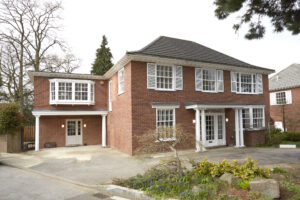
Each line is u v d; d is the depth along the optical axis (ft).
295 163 27.96
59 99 50.57
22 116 48.52
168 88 42.63
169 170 20.35
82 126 56.59
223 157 33.99
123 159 34.91
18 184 22.84
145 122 38.96
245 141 48.91
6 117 44.37
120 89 45.68
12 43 63.52
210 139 46.57
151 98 40.04
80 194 19.21
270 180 15.40
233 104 44.47
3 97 65.98
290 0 21.06
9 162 35.14
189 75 44.83
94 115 58.13
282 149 42.65
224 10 22.66
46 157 39.24
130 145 37.83
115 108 48.80
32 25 69.77
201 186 16.96
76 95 52.47
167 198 16.12
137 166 29.45
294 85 71.10
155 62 41.16
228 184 17.25
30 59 70.79
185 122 42.91
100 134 58.34
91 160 35.17
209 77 47.70
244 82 53.11
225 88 49.14
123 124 42.37
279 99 77.36
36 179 25.00
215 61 47.88
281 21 22.99
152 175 20.24
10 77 64.34
